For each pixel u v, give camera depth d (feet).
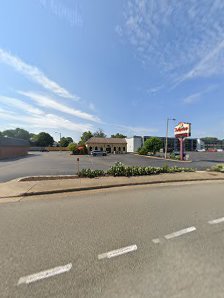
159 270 9.23
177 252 10.98
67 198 23.15
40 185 28.73
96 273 9.04
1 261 10.02
